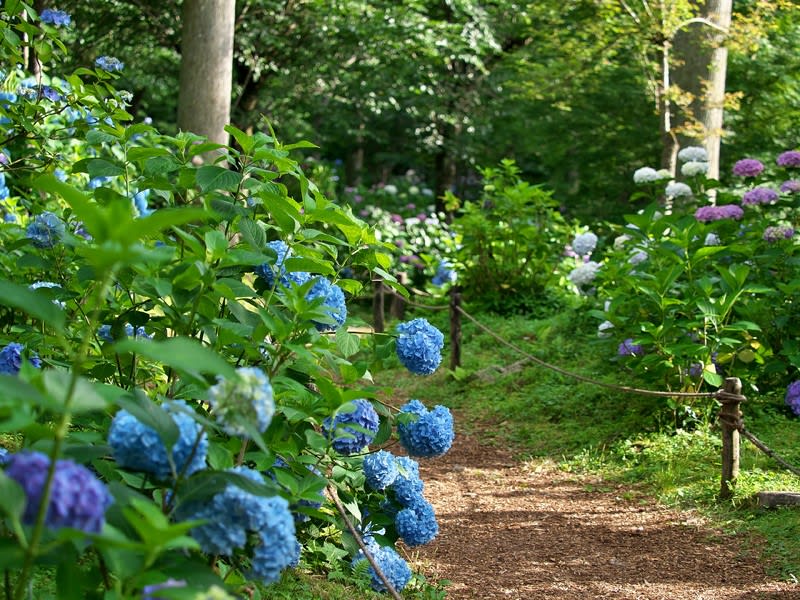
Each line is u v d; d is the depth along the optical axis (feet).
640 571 15.07
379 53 45.60
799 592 13.78
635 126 51.37
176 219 4.99
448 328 35.37
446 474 21.08
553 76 39.88
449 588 14.20
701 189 29.63
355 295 11.75
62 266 11.69
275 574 6.95
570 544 16.48
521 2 49.93
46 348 11.25
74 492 5.16
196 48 26.21
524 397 26.13
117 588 6.20
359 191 57.77
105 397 6.52
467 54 48.78
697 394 17.94
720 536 16.24
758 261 23.11
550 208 39.60
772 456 16.72
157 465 6.64
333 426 10.22
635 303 23.08
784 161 24.91
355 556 12.38
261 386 6.69
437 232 46.50
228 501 6.72
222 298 10.15
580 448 21.99
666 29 33.22
